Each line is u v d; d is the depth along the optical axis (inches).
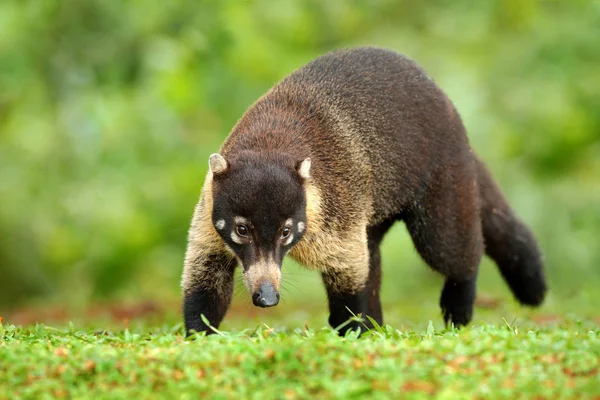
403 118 382.0
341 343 266.4
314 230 346.0
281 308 621.6
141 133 776.9
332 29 820.0
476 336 283.6
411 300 685.3
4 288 812.0
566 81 782.5
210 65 714.8
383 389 233.6
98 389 243.8
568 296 644.1
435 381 240.4
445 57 822.5
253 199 327.3
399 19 852.0
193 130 810.2
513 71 792.9
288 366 247.9
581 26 778.2
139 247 825.5
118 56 690.8
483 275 774.5
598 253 785.6
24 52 684.1
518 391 235.1
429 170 390.6
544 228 788.0
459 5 834.8
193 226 353.7
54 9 682.8
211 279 351.6
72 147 792.3
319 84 374.0
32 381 249.9
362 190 364.5
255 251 329.7
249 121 363.9
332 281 359.3
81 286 825.5
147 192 822.5
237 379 244.4
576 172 822.5
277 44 762.2
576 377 248.4
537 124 790.5
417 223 397.1
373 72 384.5
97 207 825.5
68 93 705.0
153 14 690.8
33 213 829.8
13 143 812.6
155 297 751.7
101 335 322.0
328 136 360.8
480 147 792.9
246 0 745.6
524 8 805.2
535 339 277.9
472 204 402.3
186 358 258.1
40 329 328.5
